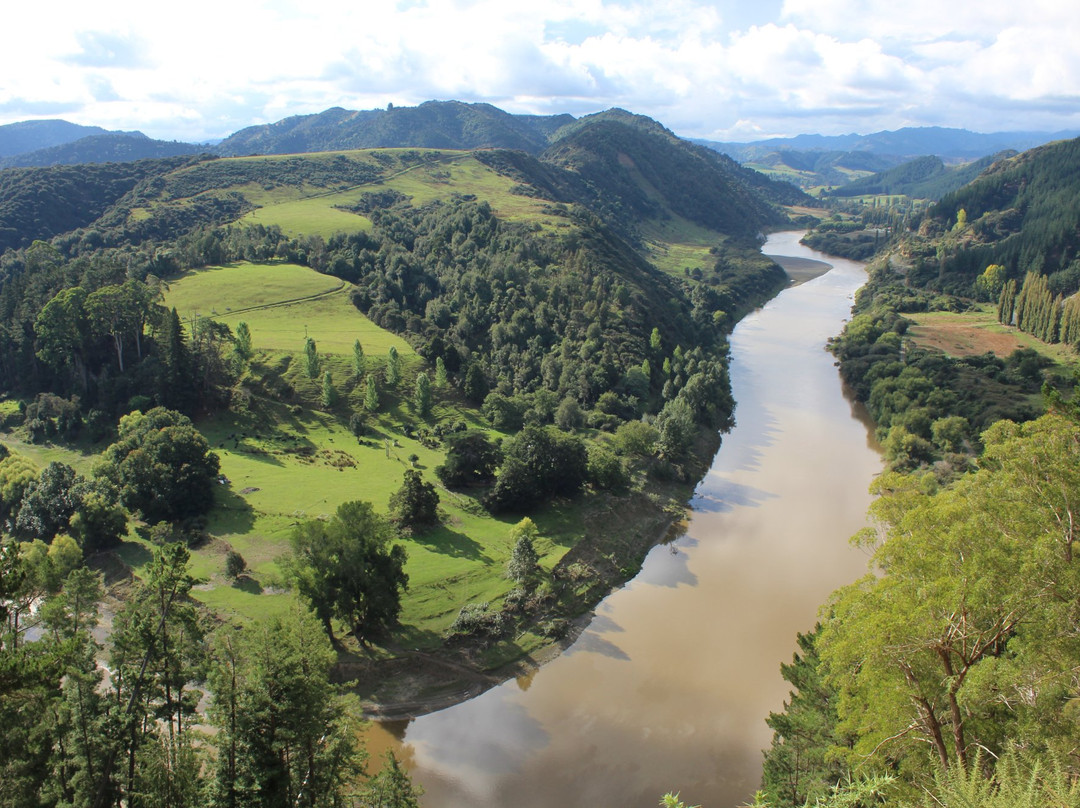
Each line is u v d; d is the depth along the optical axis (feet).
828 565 289.94
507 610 251.80
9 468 315.99
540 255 599.98
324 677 145.59
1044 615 103.65
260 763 136.56
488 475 338.13
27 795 130.11
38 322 403.13
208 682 142.00
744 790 183.42
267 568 263.70
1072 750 90.43
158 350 411.13
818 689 155.53
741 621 254.47
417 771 191.72
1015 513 120.78
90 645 155.53
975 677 102.12
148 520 294.66
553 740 202.28
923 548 124.88
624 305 548.31
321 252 592.60
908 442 381.81
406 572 265.54
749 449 412.98
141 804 135.03
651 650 239.50
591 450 352.08
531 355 472.03
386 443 381.19
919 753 108.27
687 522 327.88
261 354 437.17
